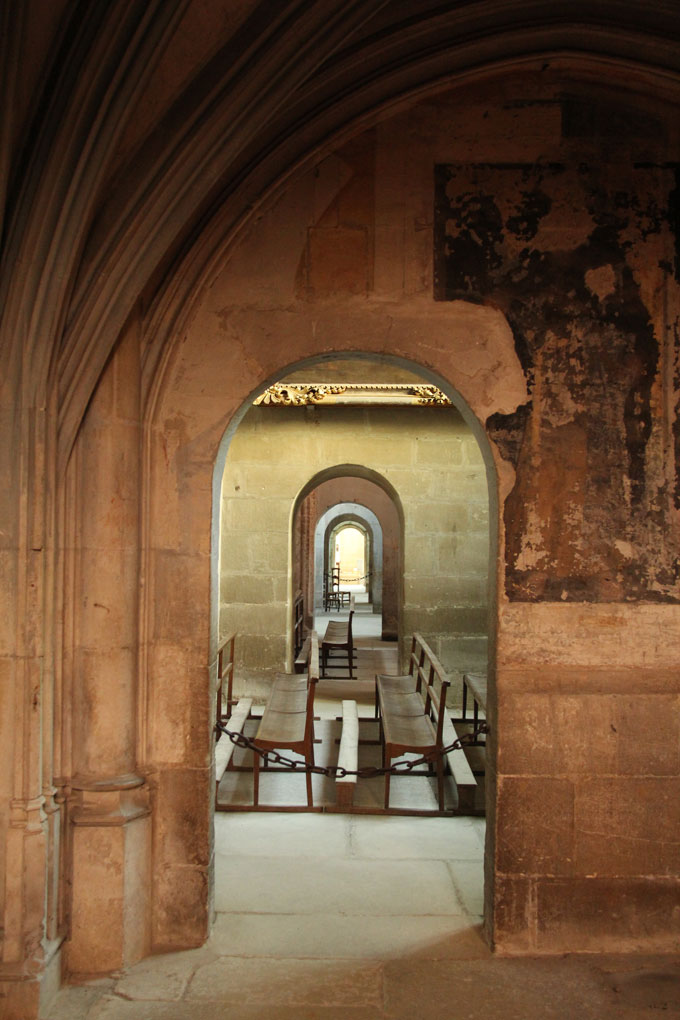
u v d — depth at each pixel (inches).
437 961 157.5
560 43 161.2
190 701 164.6
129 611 161.0
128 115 131.8
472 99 169.3
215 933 166.9
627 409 166.4
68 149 131.4
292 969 153.7
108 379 158.1
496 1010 141.7
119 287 146.3
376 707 335.3
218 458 168.9
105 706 157.9
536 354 166.6
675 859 162.6
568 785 162.9
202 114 139.6
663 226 168.1
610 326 166.9
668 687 164.4
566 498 165.5
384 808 231.3
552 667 163.8
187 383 166.9
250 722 317.4
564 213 167.9
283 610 366.3
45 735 148.9
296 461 368.8
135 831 157.6
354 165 168.9
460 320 167.2
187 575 165.9
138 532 164.1
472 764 269.9
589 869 162.1
